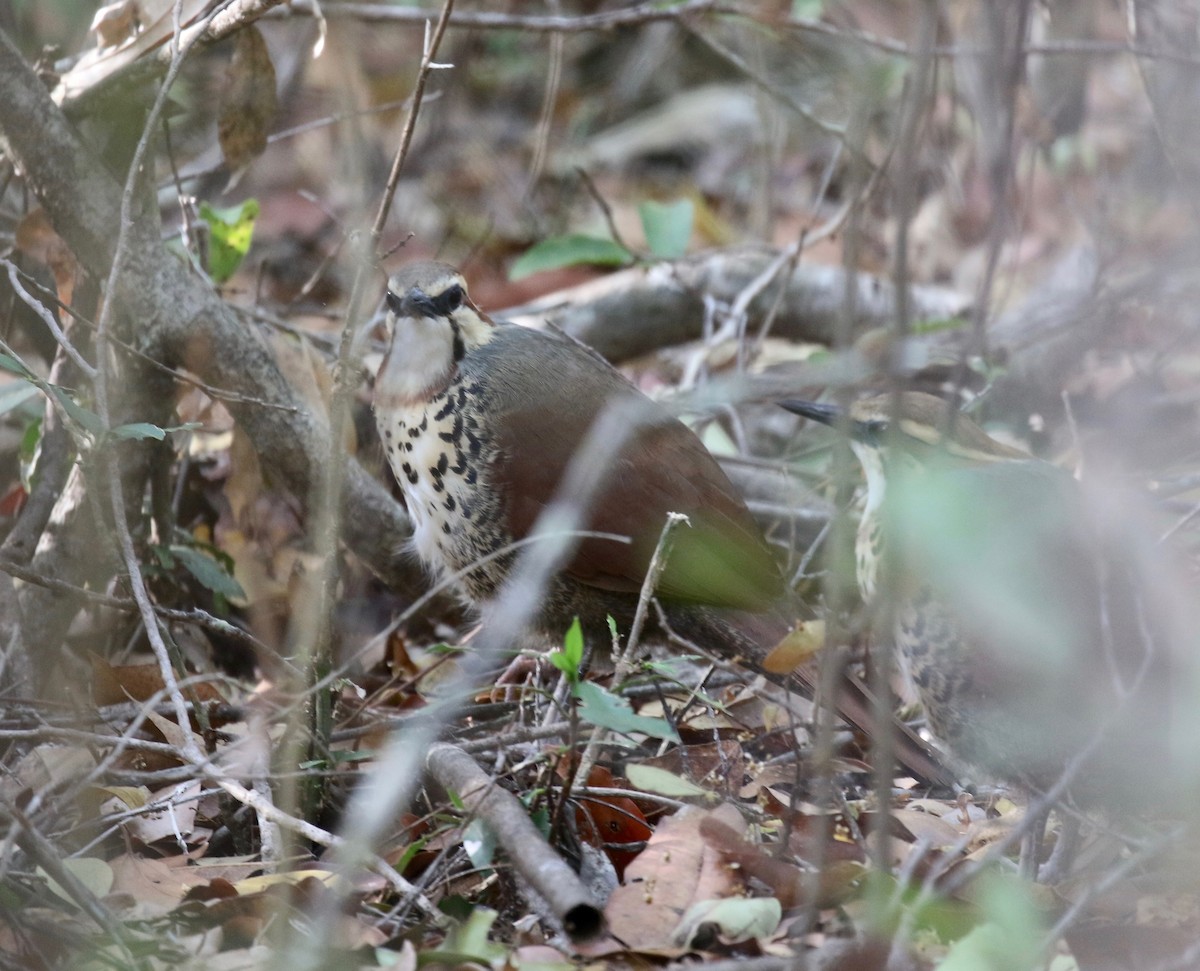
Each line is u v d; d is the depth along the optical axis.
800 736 10.12
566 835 8.16
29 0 12.43
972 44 15.13
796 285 15.78
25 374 8.80
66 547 10.40
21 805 8.30
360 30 17.91
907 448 8.70
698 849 7.84
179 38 9.29
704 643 10.45
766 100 17.28
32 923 6.97
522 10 20.70
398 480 10.84
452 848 8.28
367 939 7.25
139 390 10.70
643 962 7.20
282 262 17.17
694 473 10.28
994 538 7.79
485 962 6.93
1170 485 12.12
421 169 19.34
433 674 11.60
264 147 10.98
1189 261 13.28
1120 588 7.81
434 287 10.52
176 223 15.64
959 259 17.38
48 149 9.96
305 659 8.33
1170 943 7.32
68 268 10.80
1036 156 16.77
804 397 13.58
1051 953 7.08
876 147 17.17
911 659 8.36
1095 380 14.15
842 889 7.56
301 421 10.99
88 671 10.97
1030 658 7.72
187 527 12.39
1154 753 7.68
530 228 18.59
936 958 7.09
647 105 21.94
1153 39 13.69
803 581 12.88
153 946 6.96
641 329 15.73
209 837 8.87
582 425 10.24
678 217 14.80
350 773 8.84
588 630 10.63
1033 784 8.25
